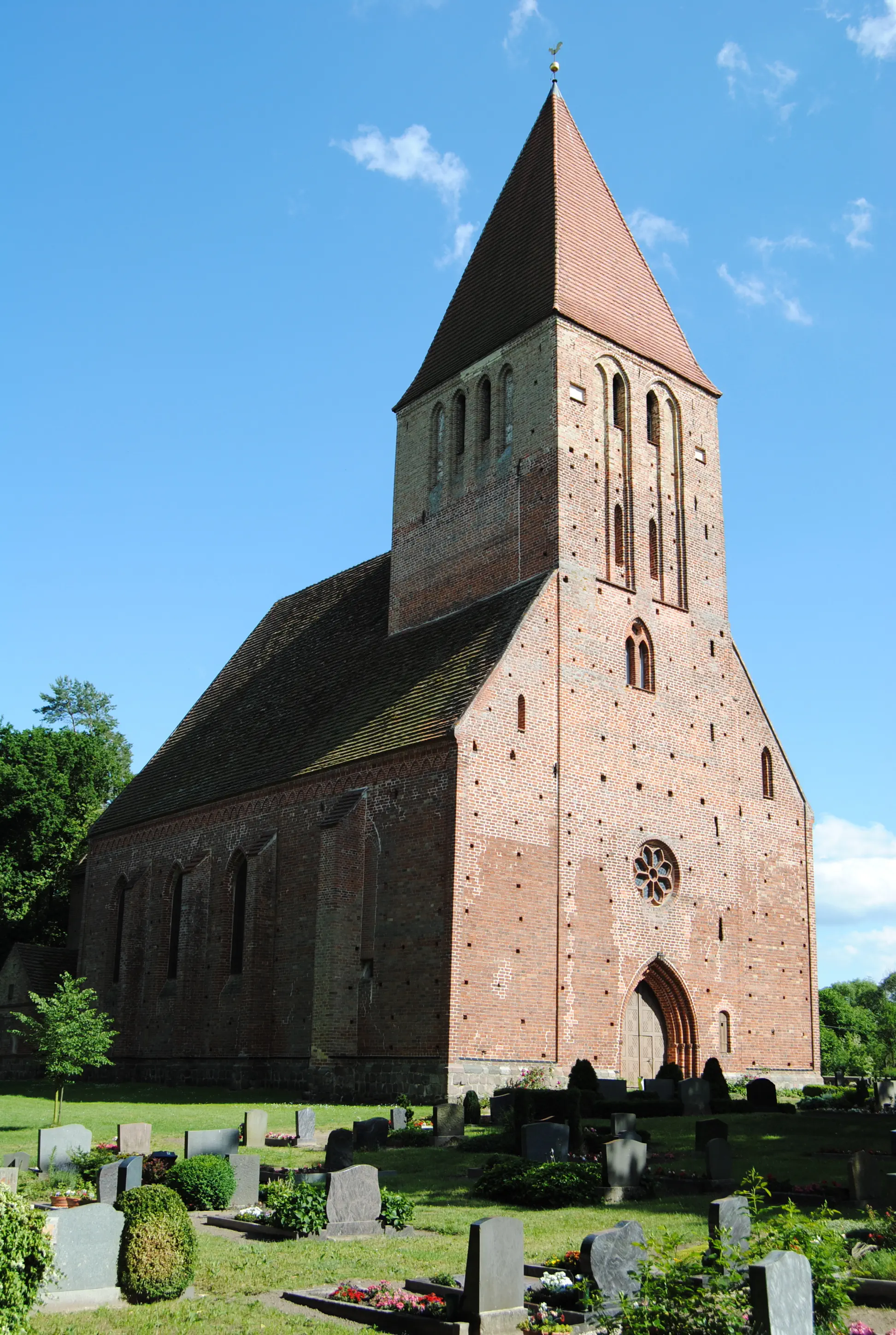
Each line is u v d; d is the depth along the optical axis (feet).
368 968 130.11
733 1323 37.50
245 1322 46.88
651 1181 73.72
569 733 136.15
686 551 156.76
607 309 157.07
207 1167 70.74
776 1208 51.83
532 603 136.67
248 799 162.30
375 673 158.51
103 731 276.00
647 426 157.48
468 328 165.48
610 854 136.56
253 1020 147.95
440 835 124.88
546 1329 45.37
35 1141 100.42
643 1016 138.92
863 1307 47.83
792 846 160.66
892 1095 129.29
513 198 168.66
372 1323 47.47
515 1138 90.02
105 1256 50.57
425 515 164.35
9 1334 40.70
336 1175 63.93
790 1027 153.48
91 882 201.36
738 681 159.53
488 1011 121.39
